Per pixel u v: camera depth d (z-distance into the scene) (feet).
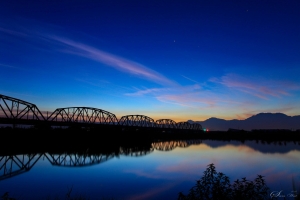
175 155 258.98
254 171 159.43
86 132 372.58
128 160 212.84
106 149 305.73
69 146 310.24
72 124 345.72
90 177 139.03
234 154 274.36
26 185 117.70
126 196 101.96
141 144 414.41
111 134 398.62
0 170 156.56
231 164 193.47
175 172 158.30
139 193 106.52
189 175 148.15
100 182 126.93
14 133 262.88
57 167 169.99
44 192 105.70
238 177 137.49
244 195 46.73
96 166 177.68
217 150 332.39
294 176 138.10
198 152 301.22
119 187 116.98
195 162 206.39
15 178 133.08
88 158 221.05
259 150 328.90
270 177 135.33
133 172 156.97
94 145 339.77
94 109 396.98
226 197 47.60
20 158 207.10
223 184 50.39
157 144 470.80
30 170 158.10
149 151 305.53
